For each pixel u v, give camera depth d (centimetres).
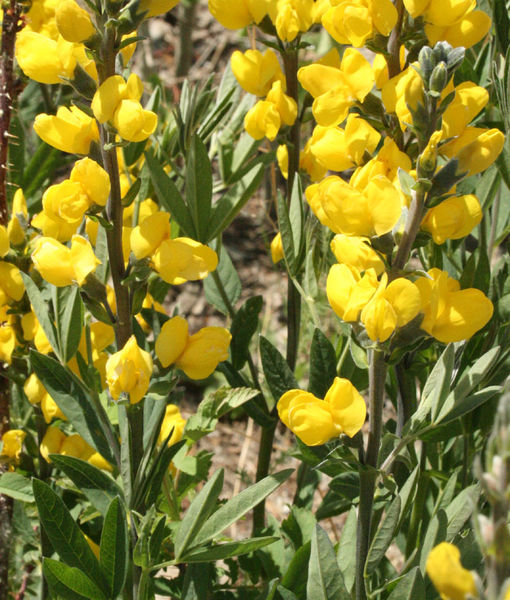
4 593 60
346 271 49
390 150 49
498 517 41
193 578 55
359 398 48
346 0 49
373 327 47
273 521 64
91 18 51
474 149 46
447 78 46
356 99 50
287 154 61
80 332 53
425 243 48
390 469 56
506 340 56
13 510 60
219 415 59
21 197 57
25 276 54
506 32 59
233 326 64
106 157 51
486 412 57
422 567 51
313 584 50
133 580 54
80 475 55
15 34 58
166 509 60
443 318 48
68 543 53
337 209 47
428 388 51
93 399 54
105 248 57
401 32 50
